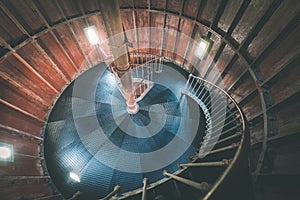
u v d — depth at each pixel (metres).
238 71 12.31
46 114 14.88
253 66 10.83
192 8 12.92
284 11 8.58
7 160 11.23
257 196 6.91
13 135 12.24
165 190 9.84
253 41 10.73
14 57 11.77
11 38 11.39
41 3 11.56
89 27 14.43
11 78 11.87
